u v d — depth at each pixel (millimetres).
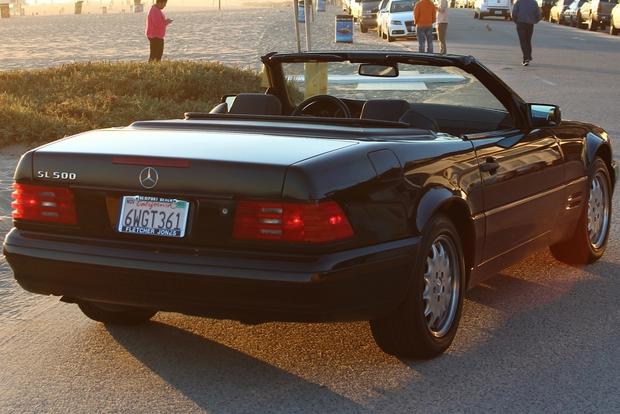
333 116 6129
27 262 4648
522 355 5023
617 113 16281
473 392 4496
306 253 4203
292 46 35000
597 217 7027
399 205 4551
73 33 53031
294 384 4602
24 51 35875
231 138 4758
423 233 4656
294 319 4285
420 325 4746
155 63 18203
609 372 4777
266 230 4227
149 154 4461
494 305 5961
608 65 27641
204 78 16766
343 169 4328
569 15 56156
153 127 5238
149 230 4414
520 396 4449
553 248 6973
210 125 5121
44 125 12891
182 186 4348
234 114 5559
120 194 4477
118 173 4473
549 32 47875
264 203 4223
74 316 5781
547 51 33500
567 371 4785
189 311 4414
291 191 4191
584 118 15484
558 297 6145
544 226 6125
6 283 6648
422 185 4711
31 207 4684
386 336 4801
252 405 4336
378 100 5621
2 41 44844
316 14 72938
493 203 5367
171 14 97938
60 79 16938
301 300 4199
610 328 5508
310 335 5344
